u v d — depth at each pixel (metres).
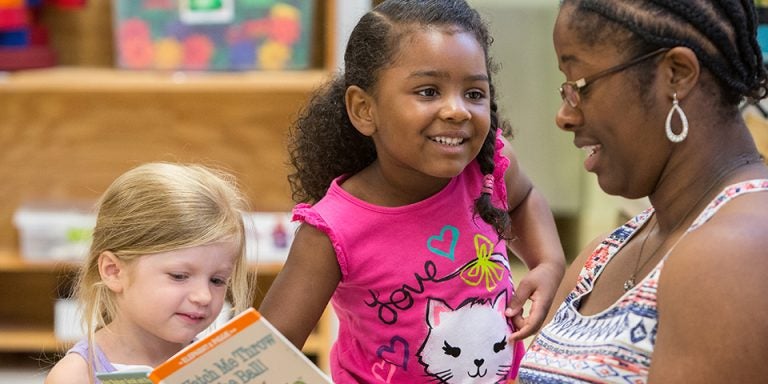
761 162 2.20
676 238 2.23
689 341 1.96
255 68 5.76
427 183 2.74
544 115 7.59
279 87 5.59
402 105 2.57
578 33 2.20
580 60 2.21
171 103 5.62
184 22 5.69
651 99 2.15
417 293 2.75
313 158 2.93
